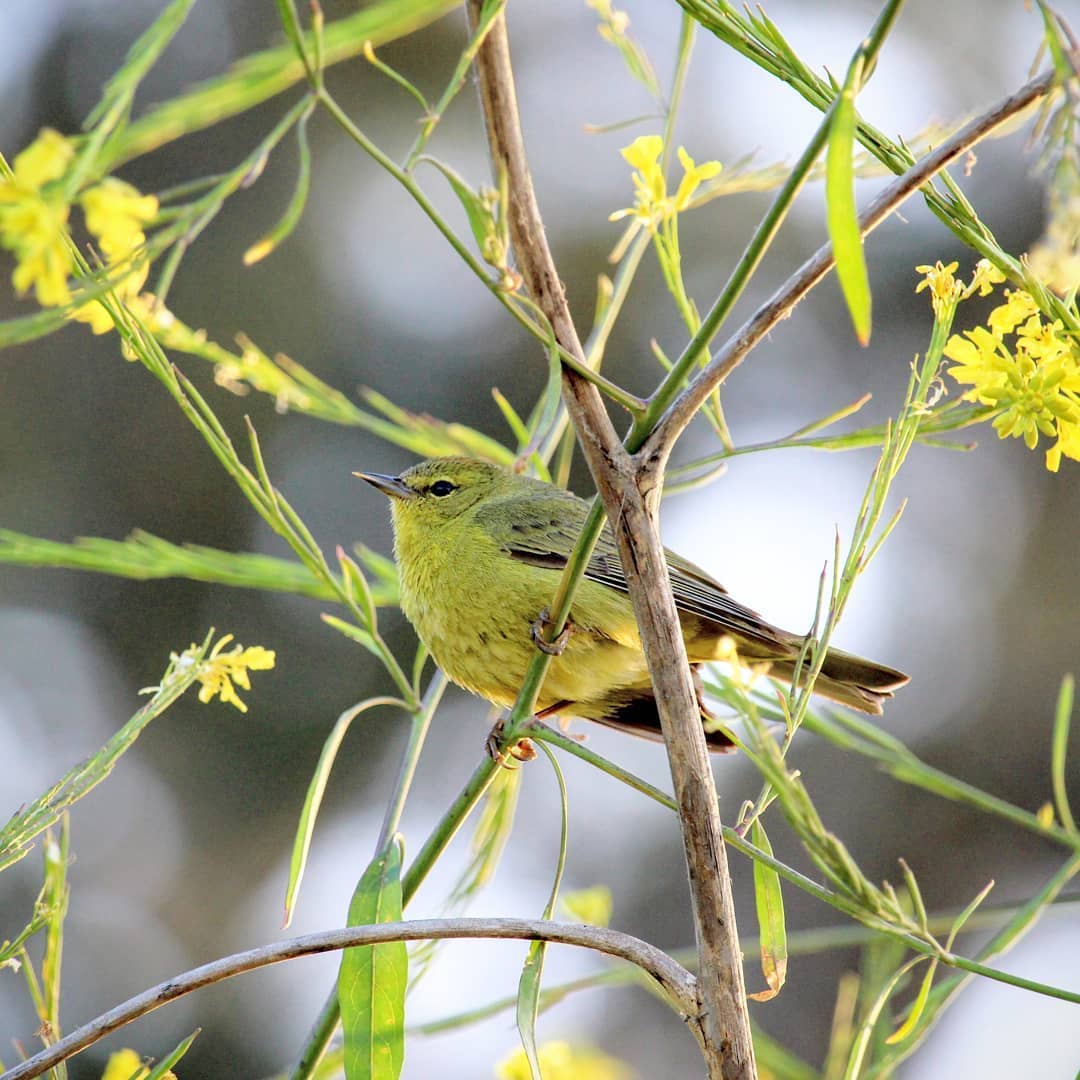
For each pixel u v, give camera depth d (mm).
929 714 13773
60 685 13156
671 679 4039
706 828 3984
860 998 5676
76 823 13039
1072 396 4520
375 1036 4363
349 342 13641
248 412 13453
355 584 5688
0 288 13492
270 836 13133
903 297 14141
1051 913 6117
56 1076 4188
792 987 13039
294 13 3467
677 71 5699
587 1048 6629
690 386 4074
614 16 5750
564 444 6988
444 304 14039
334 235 13688
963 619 14016
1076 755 13469
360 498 13500
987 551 14117
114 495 13391
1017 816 5488
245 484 5160
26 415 13414
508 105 4066
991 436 14297
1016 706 13688
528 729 4637
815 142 3627
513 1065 6008
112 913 12812
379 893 4605
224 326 13344
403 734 13414
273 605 13391
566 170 13992
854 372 14312
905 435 4406
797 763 13688
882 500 4340
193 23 13602
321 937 4008
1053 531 13969
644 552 4066
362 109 13711
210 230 13500
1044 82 3777
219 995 12789
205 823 13148
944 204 4516
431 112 3828
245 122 13672
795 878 3869
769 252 14164
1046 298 4465
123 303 4551
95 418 13500
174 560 6102
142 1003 3906
